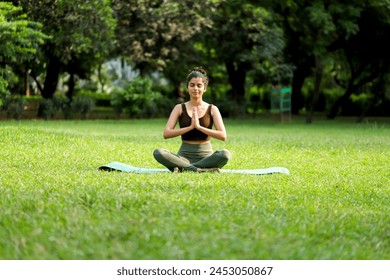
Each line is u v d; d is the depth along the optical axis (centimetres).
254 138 3098
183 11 4812
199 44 6028
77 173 1499
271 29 5328
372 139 3145
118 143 2508
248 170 1642
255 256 791
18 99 4947
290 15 5262
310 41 5225
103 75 8450
